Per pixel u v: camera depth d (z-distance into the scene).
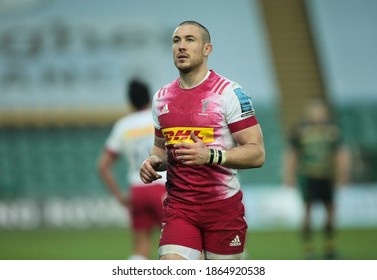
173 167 19.19
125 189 69.44
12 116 73.50
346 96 78.50
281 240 49.97
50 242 49.06
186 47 18.73
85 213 63.47
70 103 74.56
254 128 18.78
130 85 29.02
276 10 81.94
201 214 18.98
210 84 18.91
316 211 61.78
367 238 49.12
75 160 72.81
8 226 62.94
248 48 80.62
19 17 75.75
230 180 19.06
